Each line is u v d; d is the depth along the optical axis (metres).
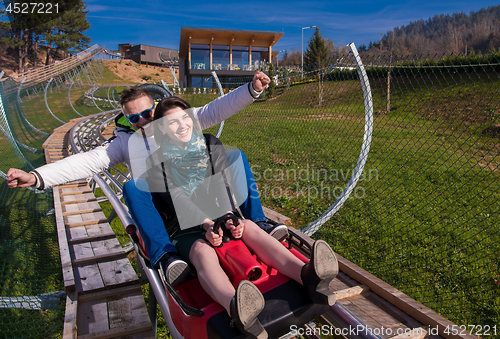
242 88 2.60
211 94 19.78
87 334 2.50
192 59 34.53
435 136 7.92
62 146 11.15
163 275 1.82
